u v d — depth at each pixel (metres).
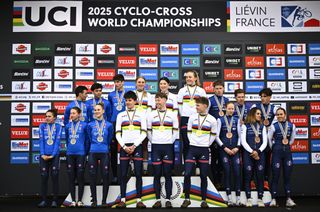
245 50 7.56
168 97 6.27
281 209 5.73
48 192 7.29
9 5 7.62
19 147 7.41
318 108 7.50
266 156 6.43
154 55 7.56
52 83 7.51
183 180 6.02
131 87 7.50
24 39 7.57
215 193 5.96
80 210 5.65
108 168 5.96
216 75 7.53
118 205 5.81
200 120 5.94
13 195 7.32
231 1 7.62
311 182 7.35
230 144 6.07
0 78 7.52
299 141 7.43
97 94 6.53
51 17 7.60
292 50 7.57
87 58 7.55
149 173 7.20
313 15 7.61
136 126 5.95
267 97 6.54
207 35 7.59
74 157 6.08
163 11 7.62
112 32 7.59
